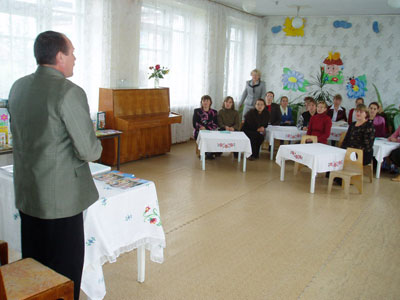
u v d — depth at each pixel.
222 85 8.08
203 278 2.54
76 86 1.61
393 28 7.92
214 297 2.32
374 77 8.23
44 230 1.69
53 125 1.56
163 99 6.07
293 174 5.48
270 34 9.22
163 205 3.91
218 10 7.56
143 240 2.29
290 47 9.03
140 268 2.41
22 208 1.70
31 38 4.29
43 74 1.61
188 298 2.29
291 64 9.08
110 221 2.02
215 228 3.40
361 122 5.03
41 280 1.57
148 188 2.24
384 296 2.44
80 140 1.58
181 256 2.84
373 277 2.68
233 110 6.25
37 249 1.75
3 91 4.16
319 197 4.47
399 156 5.38
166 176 5.00
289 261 2.85
